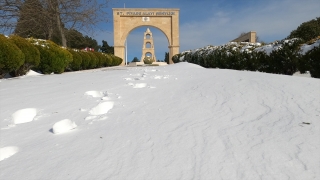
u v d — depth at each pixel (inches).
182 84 186.1
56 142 84.1
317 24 492.1
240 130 89.8
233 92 150.6
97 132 91.9
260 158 68.3
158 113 114.4
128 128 95.1
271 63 315.0
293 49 288.5
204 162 67.0
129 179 59.9
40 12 478.6
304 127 90.5
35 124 104.3
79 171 64.5
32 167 67.7
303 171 61.4
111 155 72.9
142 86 180.7
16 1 436.1
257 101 130.0
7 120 110.4
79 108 126.0
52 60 351.6
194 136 85.3
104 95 156.6
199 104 127.9
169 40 1067.9
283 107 118.0
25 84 210.1
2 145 83.3
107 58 724.7
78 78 244.4
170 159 69.2
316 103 121.6
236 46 441.7
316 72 251.0
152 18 1058.7
